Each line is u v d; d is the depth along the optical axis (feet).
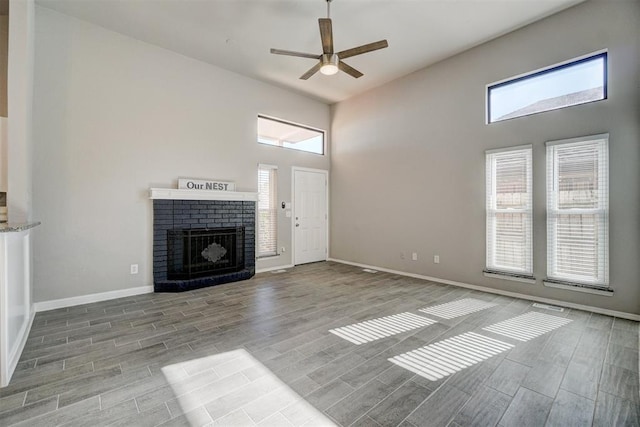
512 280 12.34
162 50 13.34
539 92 11.72
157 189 12.73
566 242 10.96
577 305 10.67
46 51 10.66
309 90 18.30
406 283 14.58
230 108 15.64
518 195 12.19
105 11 10.88
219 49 13.52
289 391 5.97
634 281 9.59
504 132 12.53
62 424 5.01
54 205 10.80
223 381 6.29
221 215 15.02
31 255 9.93
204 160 14.64
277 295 12.54
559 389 6.01
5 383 6.04
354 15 11.10
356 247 19.12
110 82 12.00
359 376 6.51
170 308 10.85
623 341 8.09
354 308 10.93
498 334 8.63
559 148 11.10
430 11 10.90
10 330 6.50
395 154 16.85
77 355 7.36
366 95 18.42
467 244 13.78
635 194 9.55
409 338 8.39
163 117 13.35
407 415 5.27
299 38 12.66
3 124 9.21
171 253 13.46
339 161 20.22
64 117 11.00
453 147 14.26
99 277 11.71
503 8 10.77
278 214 18.08
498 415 5.26
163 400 5.65
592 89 10.49
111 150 12.02
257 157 16.90
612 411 5.34
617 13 9.85
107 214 11.91
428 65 15.15
